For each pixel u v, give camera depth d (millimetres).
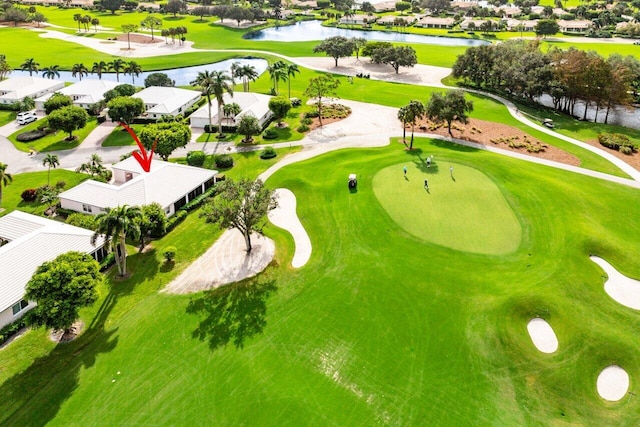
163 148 83625
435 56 186750
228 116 110188
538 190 71312
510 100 129000
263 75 157625
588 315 46938
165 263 58688
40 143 98438
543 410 38406
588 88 111688
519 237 59625
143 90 123000
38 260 52719
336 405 38656
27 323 42500
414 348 44188
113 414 38219
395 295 50844
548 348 43969
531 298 48656
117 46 198375
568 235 59781
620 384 40531
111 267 58219
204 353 44188
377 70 166000
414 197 69562
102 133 104375
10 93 122562
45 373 42469
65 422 37656
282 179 78688
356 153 90375
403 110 89812
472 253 56719
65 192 70562
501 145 96500
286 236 63469
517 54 133250
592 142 98938
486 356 43188
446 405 38656
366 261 56688
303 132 105312
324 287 52844
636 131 105312
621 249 56562
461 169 79125
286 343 45156
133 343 45719
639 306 48562
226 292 52875
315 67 169750
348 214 66688
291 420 37344
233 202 56812
